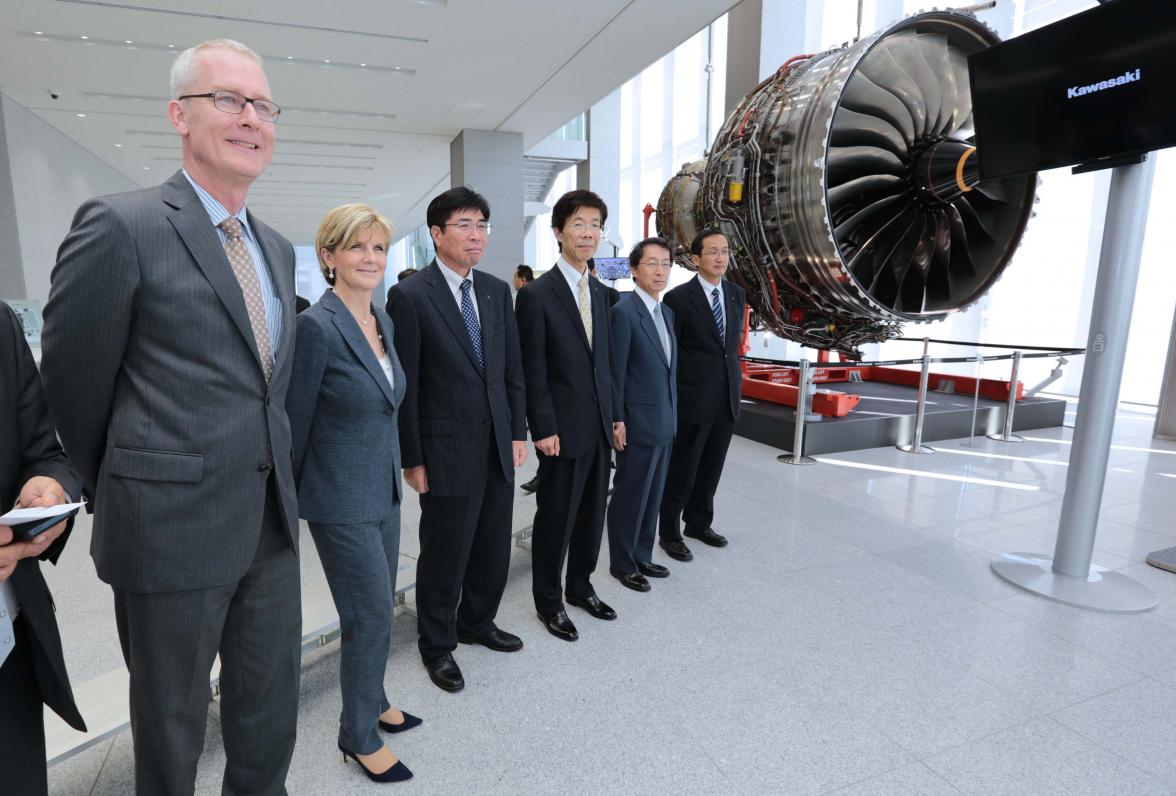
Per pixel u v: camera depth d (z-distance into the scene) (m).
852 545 3.41
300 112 8.55
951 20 4.02
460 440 2.05
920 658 2.35
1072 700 2.11
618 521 2.89
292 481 1.38
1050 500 4.16
